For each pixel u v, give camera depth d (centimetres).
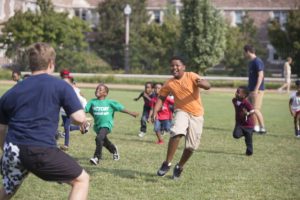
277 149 1445
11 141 634
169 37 5938
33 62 657
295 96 1723
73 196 644
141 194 909
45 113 636
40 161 629
